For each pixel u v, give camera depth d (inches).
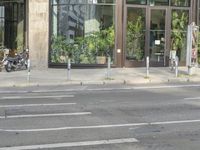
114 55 1078.4
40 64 1052.5
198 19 1154.0
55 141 369.1
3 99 623.5
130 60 1093.1
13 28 1159.6
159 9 1111.0
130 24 1089.4
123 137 383.6
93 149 344.5
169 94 681.0
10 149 344.2
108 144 359.6
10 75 920.3
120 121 454.0
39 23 1048.2
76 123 443.5
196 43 957.2
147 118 470.9
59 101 601.6
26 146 352.8
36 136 386.6
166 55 1117.7
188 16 1142.3
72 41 1067.3
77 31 1066.7
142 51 1103.0
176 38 1131.3
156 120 459.8
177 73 938.7
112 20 1074.7
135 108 538.0
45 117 475.8
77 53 1066.7
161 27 1115.3
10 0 1157.7
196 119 466.6
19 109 529.3
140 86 798.5
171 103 581.3
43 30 1051.3
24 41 1122.0
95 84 828.0
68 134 394.6
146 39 1102.4
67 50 1066.7
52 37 1066.1
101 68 1069.8
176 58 927.7
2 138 379.2
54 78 882.1
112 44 1076.5
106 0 1067.9
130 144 359.6
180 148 347.3
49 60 1065.5
